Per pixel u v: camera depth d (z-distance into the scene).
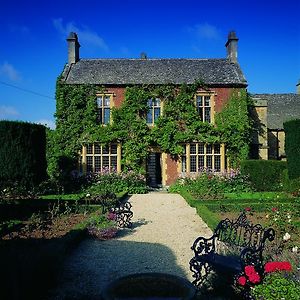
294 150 19.59
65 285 6.66
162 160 24.47
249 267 5.55
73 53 26.02
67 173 22.83
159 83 24.20
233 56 26.61
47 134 23.86
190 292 4.94
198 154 24.41
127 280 5.47
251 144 25.64
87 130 23.88
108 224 10.69
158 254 8.70
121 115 24.12
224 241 7.66
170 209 15.73
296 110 31.97
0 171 17.92
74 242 9.03
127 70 25.50
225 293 6.20
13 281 5.24
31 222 11.28
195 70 25.67
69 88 23.98
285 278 5.31
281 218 10.82
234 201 16.08
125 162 23.94
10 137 18.03
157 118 24.56
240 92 24.56
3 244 8.02
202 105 24.64
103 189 21.11
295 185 18.64
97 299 6.04
